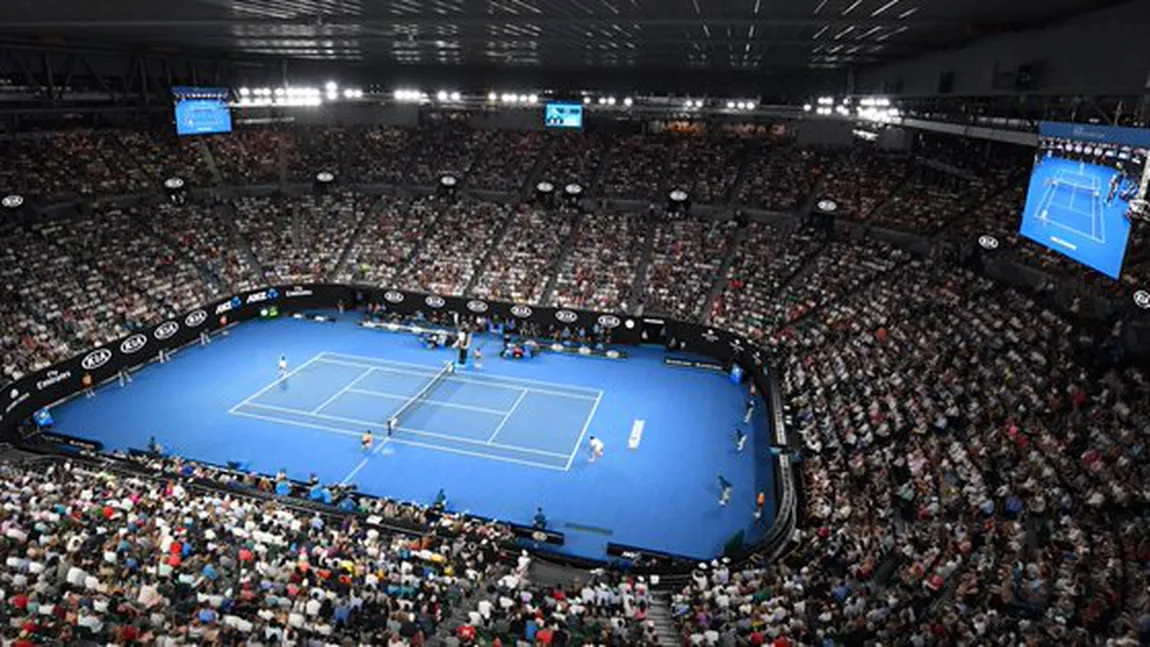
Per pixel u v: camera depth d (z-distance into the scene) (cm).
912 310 4138
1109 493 2298
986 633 1928
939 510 2595
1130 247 3044
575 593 2459
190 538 2525
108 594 2116
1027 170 4438
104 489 2922
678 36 3562
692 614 2264
